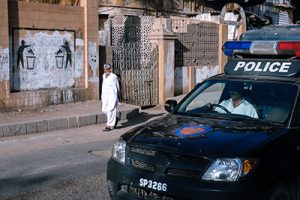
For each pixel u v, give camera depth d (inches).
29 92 481.1
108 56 574.6
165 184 163.0
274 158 167.2
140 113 555.5
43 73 498.6
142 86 619.2
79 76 537.6
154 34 639.8
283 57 221.8
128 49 613.9
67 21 517.3
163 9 952.9
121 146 184.1
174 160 164.7
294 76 210.2
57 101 510.9
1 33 447.8
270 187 165.0
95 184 251.0
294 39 222.8
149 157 171.0
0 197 227.5
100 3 844.0
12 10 461.7
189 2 1018.1
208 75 753.0
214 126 187.6
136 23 716.7
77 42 531.8
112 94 431.8
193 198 158.1
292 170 173.3
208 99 223.9
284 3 1320.1
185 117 208.1
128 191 177.2
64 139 392.2
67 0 541.6
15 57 469.4
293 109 193.0
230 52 238.4
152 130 187.2
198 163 161.0
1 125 395.5
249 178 158.1
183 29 717.3
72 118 447.2
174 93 685.3
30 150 343.9
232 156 159.5
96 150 343.6
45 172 276.2
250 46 225.8
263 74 218.8
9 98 462.3
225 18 908.0
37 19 486.0
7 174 271.7
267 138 172.6
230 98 216.2
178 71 693.9
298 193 180.2
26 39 478.3
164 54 639.1
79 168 286.0
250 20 1088.8
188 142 169.0
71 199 225.0
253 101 207.6
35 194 233.0
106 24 737.6
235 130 181.3
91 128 448.8
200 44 737.6
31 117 442.0
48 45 500.7
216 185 156.6
